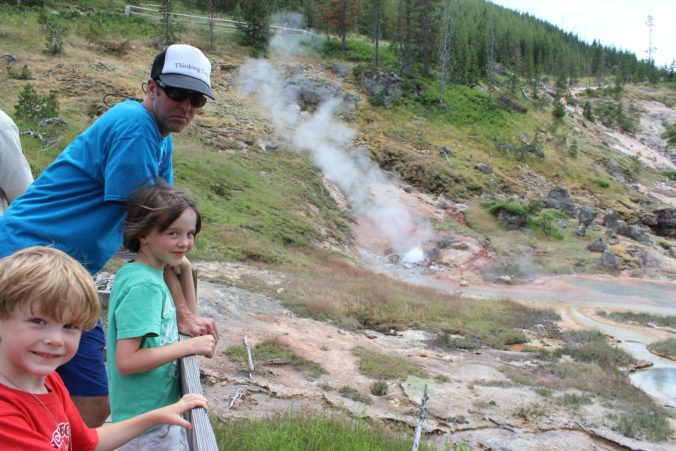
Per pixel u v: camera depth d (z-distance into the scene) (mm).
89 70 45656
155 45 57000
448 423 10242
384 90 63438
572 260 41125
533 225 47031
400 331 17922
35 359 1831
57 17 55562
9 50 46438
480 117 67500
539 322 22781
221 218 29484
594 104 115375
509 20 138375
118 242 3348
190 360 2652
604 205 58625
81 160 3090
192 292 3389
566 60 137125
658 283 37781
